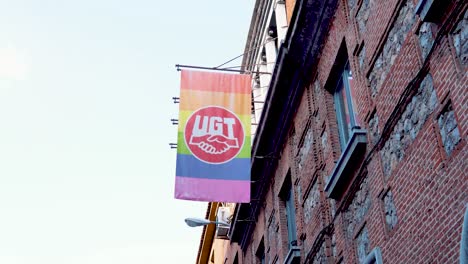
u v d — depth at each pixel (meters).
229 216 27.84
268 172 20.17
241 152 15.35
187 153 15.08
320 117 15.12
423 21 9.25
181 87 15.94
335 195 13.09
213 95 15.99
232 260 28.19
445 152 8.79
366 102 11.88
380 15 11.45
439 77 9.02
